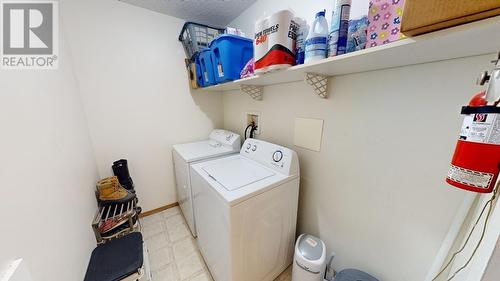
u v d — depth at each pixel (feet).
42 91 3.08
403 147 2.98
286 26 3.10
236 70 4.85
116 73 5.98
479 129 1.55
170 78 7.00
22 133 2.35
